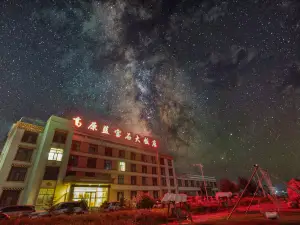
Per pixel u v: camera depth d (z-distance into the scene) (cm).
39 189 2323
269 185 1427
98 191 2739
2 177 2231
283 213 1285
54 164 2588
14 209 1645
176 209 1299
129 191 3472
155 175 4275
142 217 1253
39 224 1032
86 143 3225
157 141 4816
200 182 6031
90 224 1080
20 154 2486
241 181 5009
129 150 3972
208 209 1909
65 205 1723
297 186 1719
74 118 3247
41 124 2914
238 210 1827
